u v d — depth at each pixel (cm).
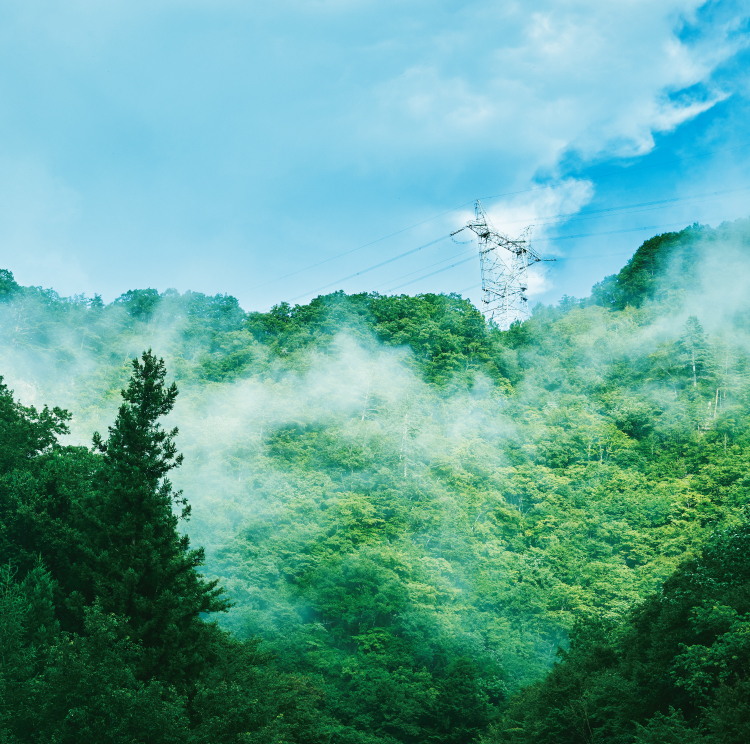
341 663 5331
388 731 4816
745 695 1877
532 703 3447
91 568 2842
